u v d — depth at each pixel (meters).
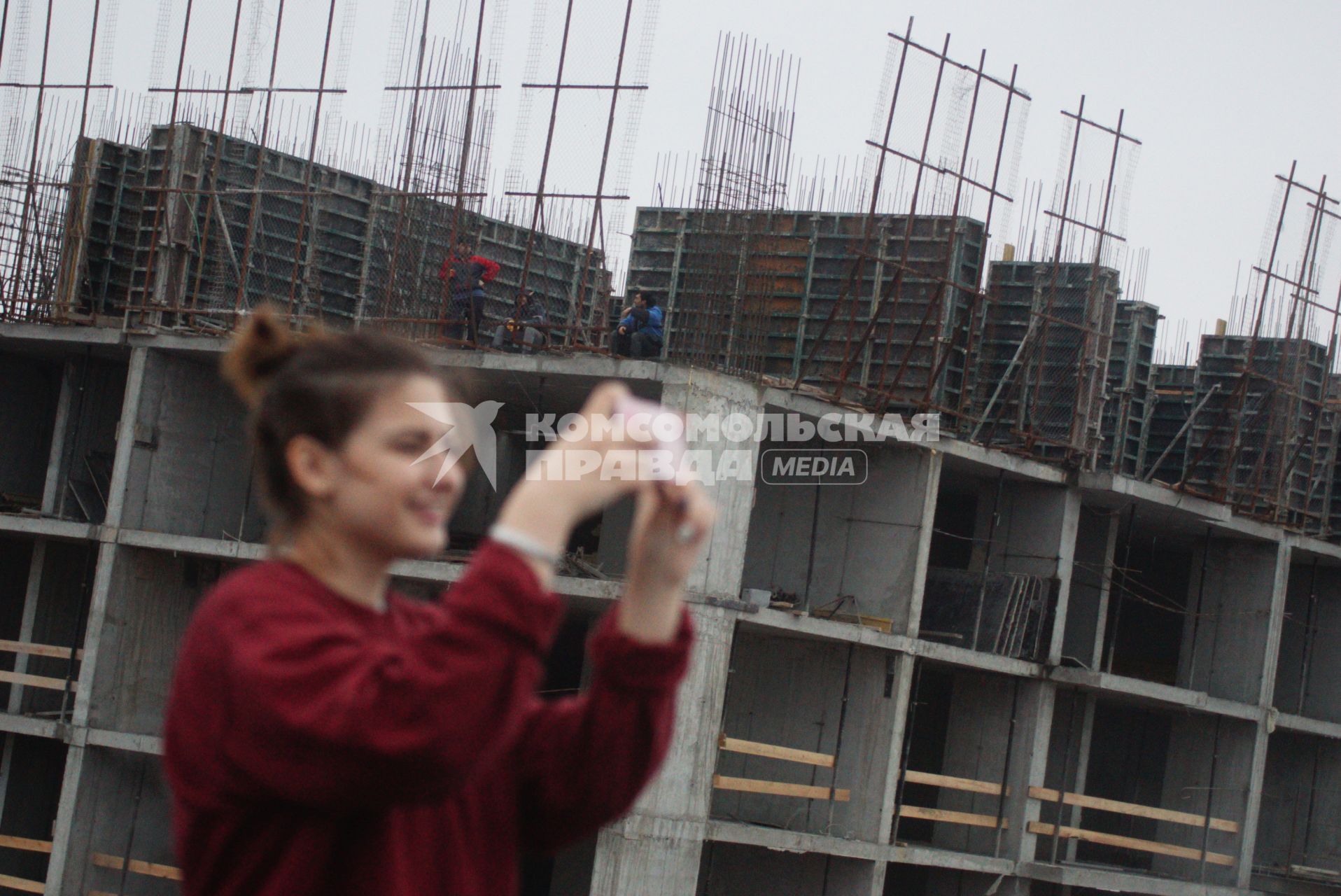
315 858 2.48
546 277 26.16
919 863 25.52
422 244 26.02
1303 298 31.33
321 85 26.47
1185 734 31.67
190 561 27.50
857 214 28.20
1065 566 27.69
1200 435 32.84
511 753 2.79
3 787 28.39
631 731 2.73
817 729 26.00
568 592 23.14
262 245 28.33
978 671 28.08
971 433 27.61
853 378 27.67
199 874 2.53
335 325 28.66
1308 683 34.03
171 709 2.47
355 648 2.34
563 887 27.17
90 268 28.83
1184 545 33.34
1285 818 33.69
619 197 24.20
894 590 25.67
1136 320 31.02
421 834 2.64
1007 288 28.56
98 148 28.64
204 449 27.80
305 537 2.59
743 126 24.05
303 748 2.26
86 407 29.05
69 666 26.55
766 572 26.78
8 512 28.31
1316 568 33.22
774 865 26.09
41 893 26.25
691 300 23.81
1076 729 29.80
